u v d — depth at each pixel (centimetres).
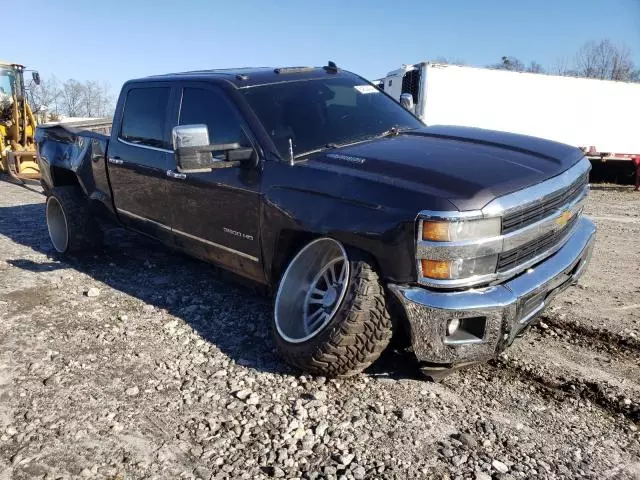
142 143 500
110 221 582
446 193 293
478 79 1545
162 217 484
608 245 719
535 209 316
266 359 374
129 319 445
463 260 289
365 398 324
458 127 445
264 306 468
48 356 381
